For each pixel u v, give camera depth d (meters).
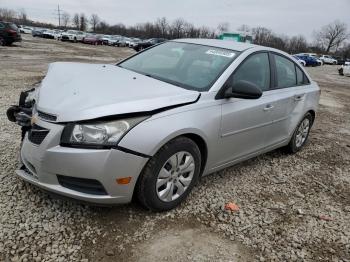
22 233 3.10
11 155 4.53
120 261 2.94
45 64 16.31
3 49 23.94
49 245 3.01
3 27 27.05
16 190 3.71
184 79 4.11
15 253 2.88
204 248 3.22
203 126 3.65
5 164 4.26
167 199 3.58
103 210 3.53
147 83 3.79
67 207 3.52
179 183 3.65
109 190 3.15
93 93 3.37
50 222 3.28
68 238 3.12
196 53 4.54
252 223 3.70
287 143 5.59
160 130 3.26
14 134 5.32
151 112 3.29
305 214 4.02
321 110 10.73
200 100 3.71
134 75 4.06
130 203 3.68
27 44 32.69
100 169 3.05
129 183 3.21
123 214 3.52
